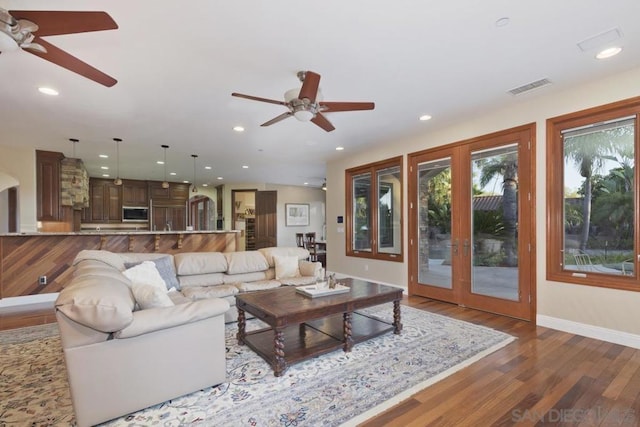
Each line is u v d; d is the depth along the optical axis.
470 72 2.91
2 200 6.85
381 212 5.79
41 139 5.00
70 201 6.27
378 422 1.89
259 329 3.36
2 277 4.52
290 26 2.18
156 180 9.56
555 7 2.01
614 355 2.74
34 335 3.33
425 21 2.14
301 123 4.29
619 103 2.97
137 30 2.20
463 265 4.39
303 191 11.34
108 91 3.21
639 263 2.88
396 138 5.18
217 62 2.67
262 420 1.90
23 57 2.52
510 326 3.52
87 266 2.61
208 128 4.48
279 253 4.77
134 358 1.93
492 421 1.89
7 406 2.03
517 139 3.76
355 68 2.81
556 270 3.44
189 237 5.78
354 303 2.93
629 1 1.95
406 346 2.99
